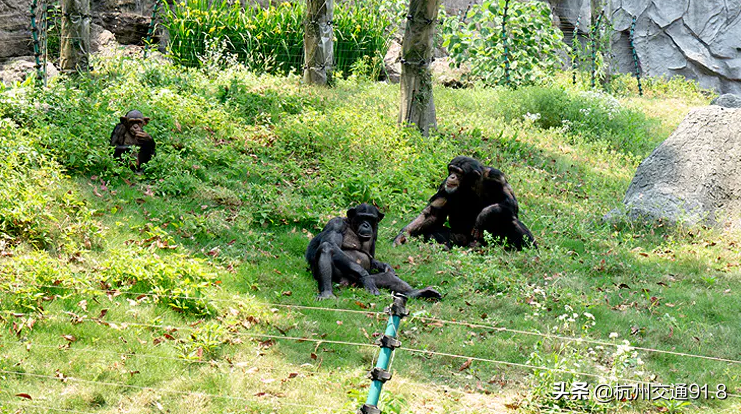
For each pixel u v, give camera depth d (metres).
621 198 14.20
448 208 11.07
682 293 9.38
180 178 11.29
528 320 8.23
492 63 22.42
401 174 12.88
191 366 6.60
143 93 14.55
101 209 10.06
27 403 5.73
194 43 20.48
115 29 21.31
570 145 17.58
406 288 8.87
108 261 8.23
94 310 7.38
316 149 14.06
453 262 9.76
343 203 11.78
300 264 9.55
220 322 7.47
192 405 5.91
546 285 9.22
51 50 19.42
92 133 12.29
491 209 10.73
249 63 20.34
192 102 14.72
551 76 23.47
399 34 26.34
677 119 22.33
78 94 13.94
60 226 9.23
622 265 10.26
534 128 18.23
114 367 6.38
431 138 15.07
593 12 25.31
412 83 15.52
